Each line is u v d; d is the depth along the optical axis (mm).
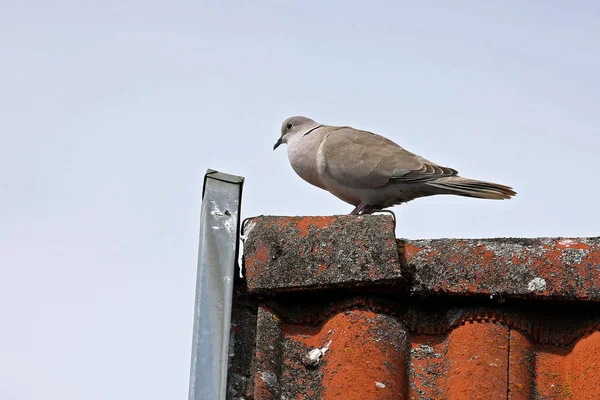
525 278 7293
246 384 6984
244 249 7688
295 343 7285
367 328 7203
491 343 7109
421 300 7508
